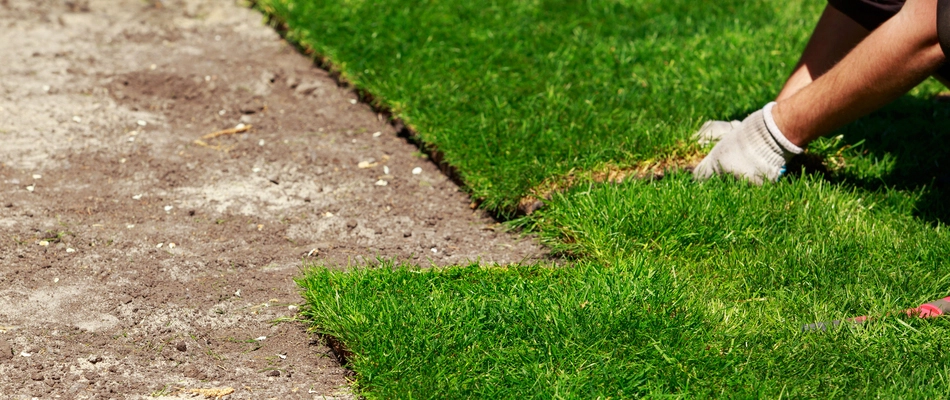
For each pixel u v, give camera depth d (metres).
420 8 5.86
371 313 3.05
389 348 2.91
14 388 2.79
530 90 4.88
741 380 2.76
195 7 6.45
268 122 4.96
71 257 3.59
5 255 3.56
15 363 2.92
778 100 4.19
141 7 6.41
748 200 3.76
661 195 3.81
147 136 4.73
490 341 2.93
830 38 4.05
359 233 3.92
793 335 2.98
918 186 4.07
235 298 3.40
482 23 5.71
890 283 3.30
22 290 3.35
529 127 4.42
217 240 3.80
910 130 4.54
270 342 3.16
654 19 5.92
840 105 3.56
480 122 4.52
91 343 3.07
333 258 3.71
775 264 3.42
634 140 4.21
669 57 5.37
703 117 4.55
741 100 4.75
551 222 3.82
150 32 6.03
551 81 4.98
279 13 5.97
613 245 3.56
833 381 2.77
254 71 5.52
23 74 5.28
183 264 3.60
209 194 4.19
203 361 3.03
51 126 4.73
